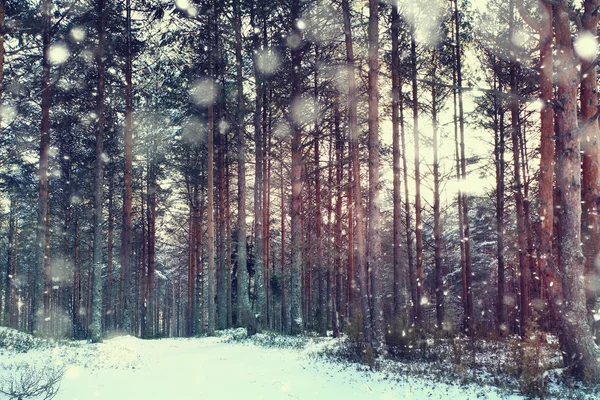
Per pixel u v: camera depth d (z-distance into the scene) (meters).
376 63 13.28
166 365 11.96
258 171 20.42
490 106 19.27
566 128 9.27
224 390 8.58
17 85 17.20
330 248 22.83
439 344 13.60
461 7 19.06
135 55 21.77
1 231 41.84
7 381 7.05
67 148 25.70
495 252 28.34
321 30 18.45
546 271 10.55
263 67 19.92
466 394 7.91
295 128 19.95
